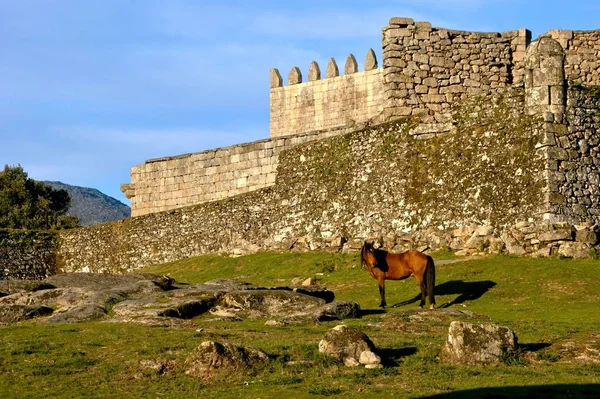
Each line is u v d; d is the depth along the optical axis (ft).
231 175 175.73
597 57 150.92
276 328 88.12
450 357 74.33
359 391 65.72
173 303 97.30
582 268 118.01
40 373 71.67
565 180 129.49
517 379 68.59
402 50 154.92
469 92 154.51
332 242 147.43
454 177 138.92
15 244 184.03
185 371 71.72
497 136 135.95
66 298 104.47
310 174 156.87
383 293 109.70
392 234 142.31
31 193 273.13
